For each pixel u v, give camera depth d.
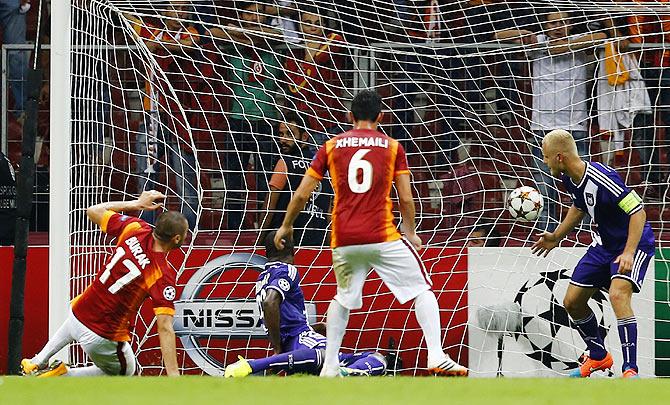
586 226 35.53
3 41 36.47
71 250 33.06
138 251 26.61
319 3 36.31
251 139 35.81
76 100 33.38
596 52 35.84
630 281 28.52
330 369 24.95
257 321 33.91
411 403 15.51
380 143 24.53
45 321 33.69
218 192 35.41
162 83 35.53
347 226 24.39
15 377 22.08
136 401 15.70
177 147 35.41
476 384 19.50
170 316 26.42
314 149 35.62
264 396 16.56
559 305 34.09
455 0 36.72
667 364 34.09
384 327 33.91
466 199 35.75
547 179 35.62
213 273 34.00
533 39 36.09
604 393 17.67
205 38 35.84
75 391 17.62
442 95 35.81
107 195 34.72
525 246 34.97
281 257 31.48
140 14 33.84
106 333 27.17
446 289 34.31
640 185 35.69
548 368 34.09
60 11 31.75
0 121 35.88
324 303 34.03
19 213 30.50
